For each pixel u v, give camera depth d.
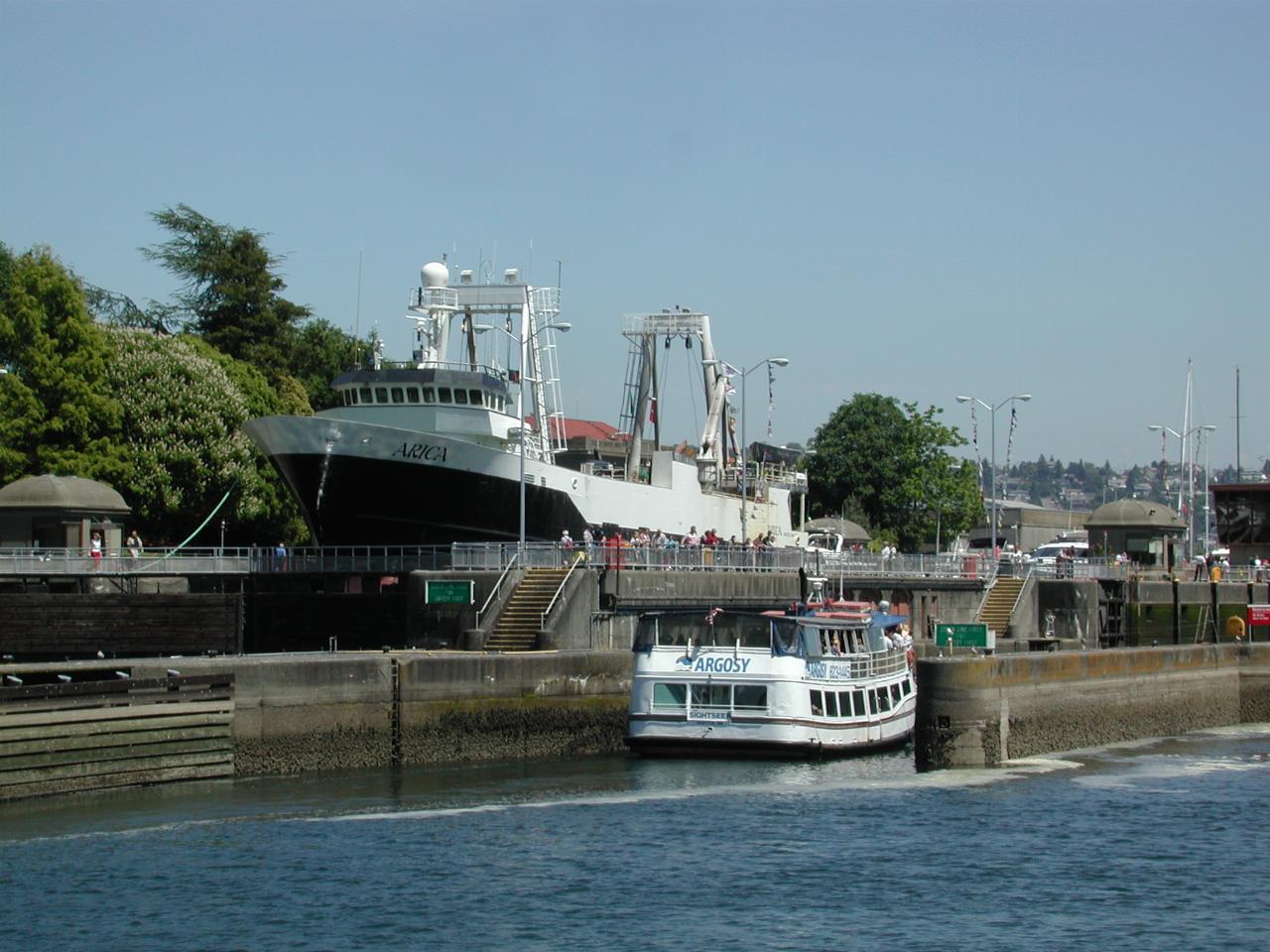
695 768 51.53
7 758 43.62
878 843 40.75
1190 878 37.97
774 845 40.28
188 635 65.62
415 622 63.94
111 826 41.41
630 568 67.31
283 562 73.00
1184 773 52.59
